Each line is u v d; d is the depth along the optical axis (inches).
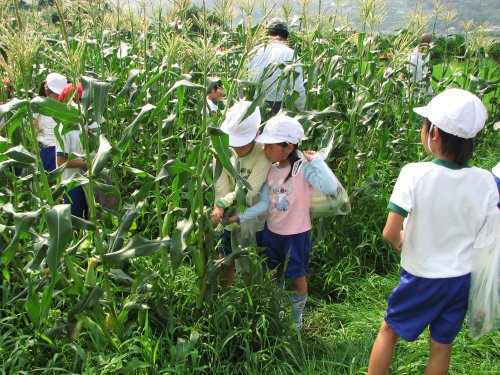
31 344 106.2
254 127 114.5
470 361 116.3
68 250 104.7
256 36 110.6
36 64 240.5
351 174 167.8
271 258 130.3
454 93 88.8
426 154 221.0
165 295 121.6
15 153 97.7
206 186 125.0
